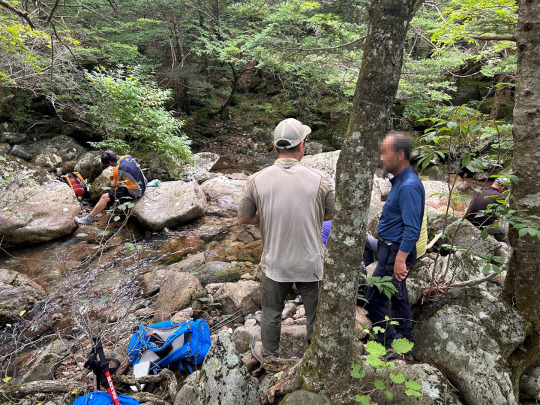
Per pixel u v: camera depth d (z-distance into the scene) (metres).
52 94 6.31
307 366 1.80
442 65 6.59
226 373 1.83
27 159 8.00
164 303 3.59
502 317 2.31
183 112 11.38
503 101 9.33
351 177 1.51
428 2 4.78
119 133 7.37
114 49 8.80
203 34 10.80
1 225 4.97
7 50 4.72
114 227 5.82
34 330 3.54
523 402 2.20
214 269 4.22
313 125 11.48
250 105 12.71
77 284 4.27
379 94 1.39
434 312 2.36
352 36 6.00
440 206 5.05
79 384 2.53
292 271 2.00
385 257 2.26
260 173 2.05
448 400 1.78
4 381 2.76
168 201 5.91
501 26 4.20
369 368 1.91
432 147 2.27
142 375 2.49
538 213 2.23
